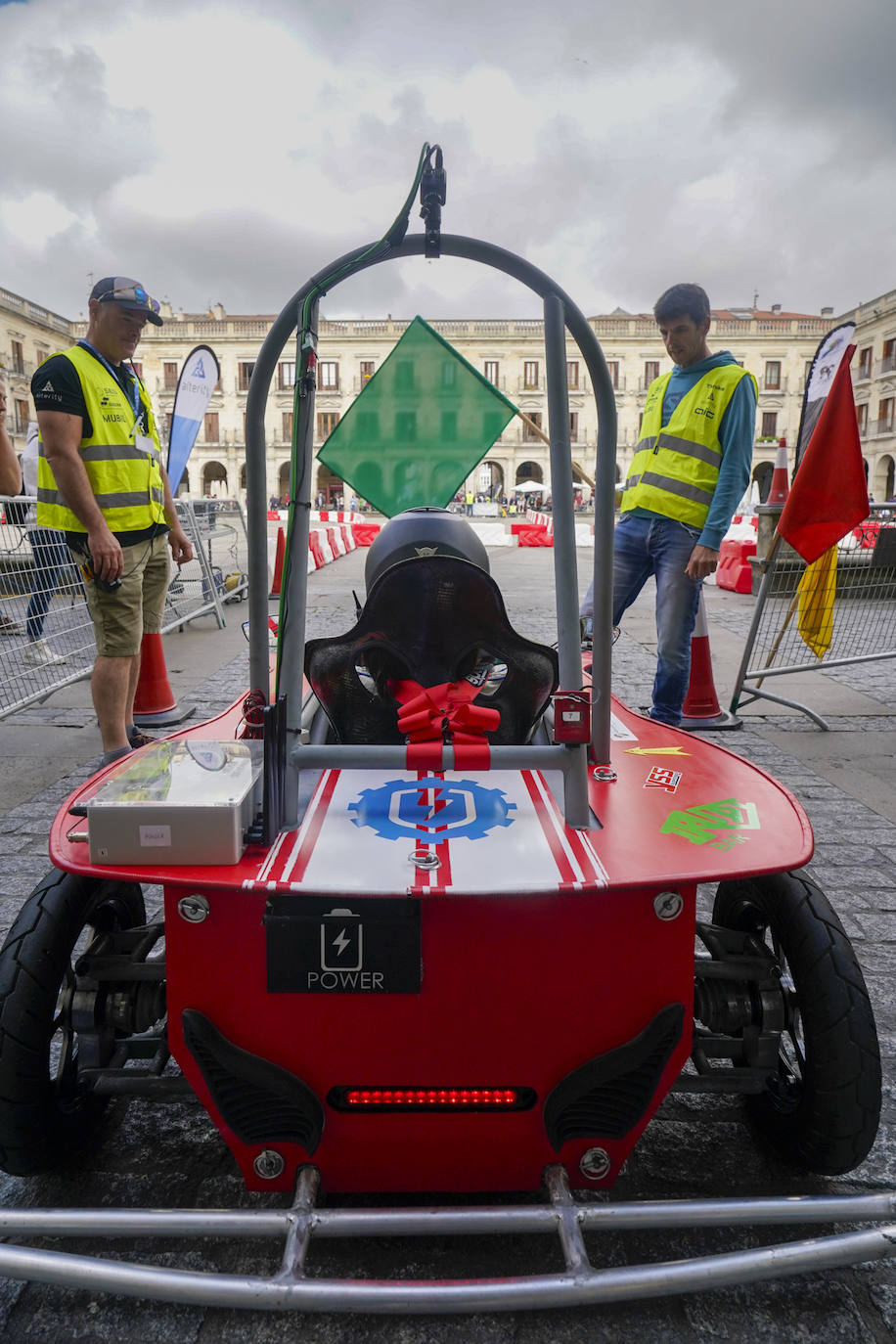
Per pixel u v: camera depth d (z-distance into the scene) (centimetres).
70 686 639
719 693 634
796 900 181
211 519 1014
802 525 492
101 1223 147
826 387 520
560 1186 155
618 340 5491
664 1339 150
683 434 410
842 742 514
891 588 600
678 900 153
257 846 156
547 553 1892
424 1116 159
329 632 812
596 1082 154
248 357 5734
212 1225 146
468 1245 166
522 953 152
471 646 191
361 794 181
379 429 237
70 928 177
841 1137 168
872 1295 159
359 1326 152
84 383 367
